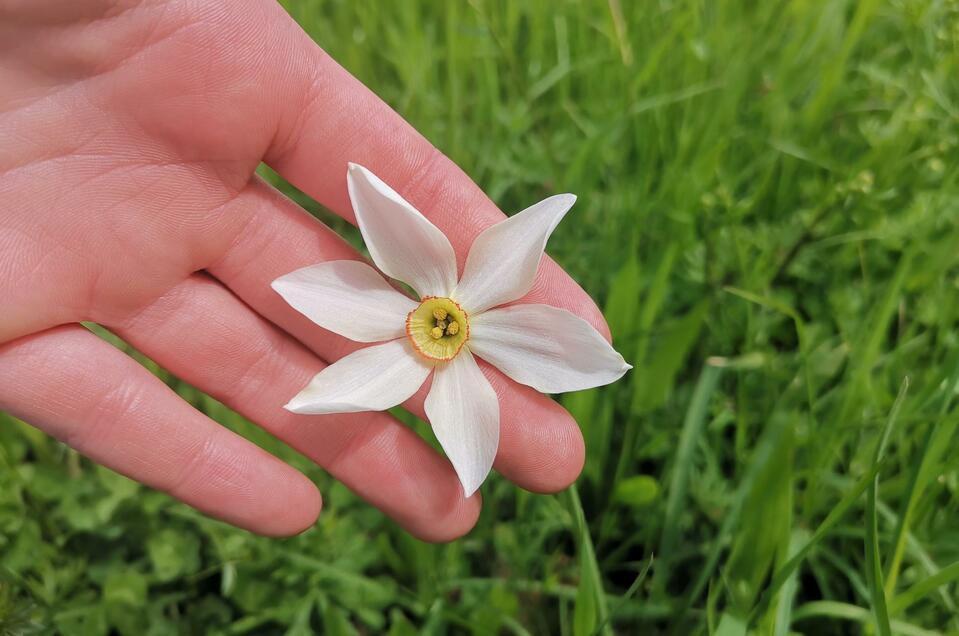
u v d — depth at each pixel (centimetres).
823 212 23
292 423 19
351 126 19
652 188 27
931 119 25
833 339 24
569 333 18
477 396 19
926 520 21
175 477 18
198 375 19
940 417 17
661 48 25
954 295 23
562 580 22
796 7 29
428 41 30
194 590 22
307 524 19
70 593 22
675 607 20
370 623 21
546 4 29
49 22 17
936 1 26
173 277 19
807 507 20
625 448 22
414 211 18
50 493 22
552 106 29
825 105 26
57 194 18
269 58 18
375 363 19
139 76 18
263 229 19
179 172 18
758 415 23
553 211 18
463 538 22
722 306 24
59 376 17
